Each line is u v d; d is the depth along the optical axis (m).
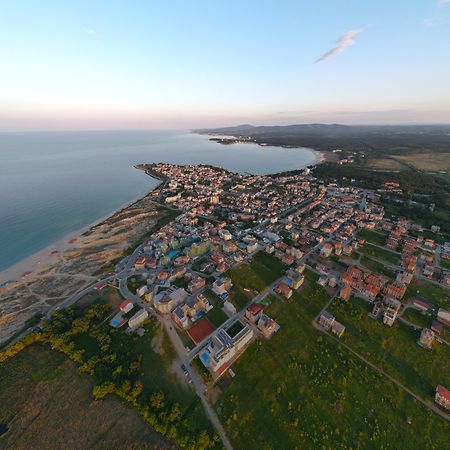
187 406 78.44
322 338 102.19
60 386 83.12
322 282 130.38
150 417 73.75
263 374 88.56
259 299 120.94
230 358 93.00
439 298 122.69
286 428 74.25
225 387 84.12
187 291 125.44
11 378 85.44
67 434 71.44
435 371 90.44
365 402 81.44
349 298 121.81
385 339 102.12
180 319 104.12
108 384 81.06
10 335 104.88
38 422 74.00
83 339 100.06
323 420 76.38
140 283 132.50
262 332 103.81
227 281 126.44
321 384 85.88
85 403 78.38
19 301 124.19
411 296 123.81
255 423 75.25
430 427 75.44
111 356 90.38
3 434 71.44
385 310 111.00
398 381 87.75
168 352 94.81
